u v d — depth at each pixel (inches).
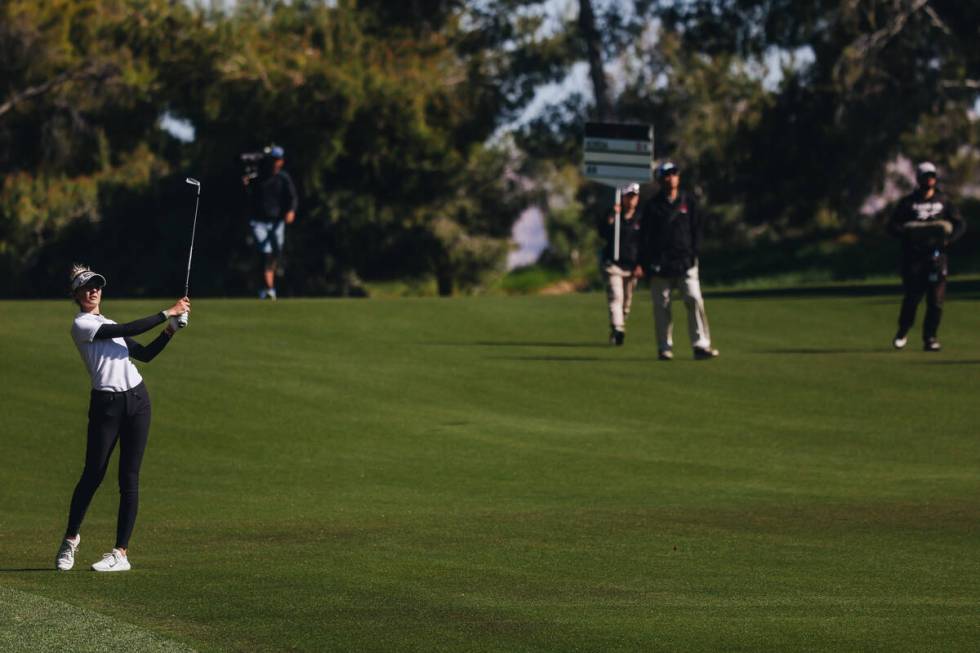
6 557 961.5
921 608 766.5
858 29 5344.5
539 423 1569.9
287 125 5369.1
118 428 916.6
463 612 756.6
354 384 1788.9
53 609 745.0
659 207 1974.7
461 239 5689.0
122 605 770.8
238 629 714.2
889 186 6427.2
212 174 5565.9
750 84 6003.9
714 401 1686.8
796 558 922.1
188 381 1779.0
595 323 2436.0
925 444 1428.4
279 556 937.5
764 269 5339.6
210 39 5344.5
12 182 5920.3
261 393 1720.0
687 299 1991.9
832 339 2256.4
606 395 1728.6
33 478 1332.4
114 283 5949.8
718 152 5876.0
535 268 6924.2
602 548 961.5
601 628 717.9
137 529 1071.0
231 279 5797.2
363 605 774.5
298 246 5561.0
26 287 6018.7
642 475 1290.6
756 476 1277.1
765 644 682.8
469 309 2534.5
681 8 5669.3
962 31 5403.5
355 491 1234.0
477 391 1755.7
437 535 1019.3
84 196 5866.1
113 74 5812.0
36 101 5949.8
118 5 5935.0
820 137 5457.7
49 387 1747.0
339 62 5408.5
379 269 5802.2
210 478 1307.8
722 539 992.9
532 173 6210.6
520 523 1068.5
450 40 5895.7
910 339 2246.6
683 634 703.7
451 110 5590.6
